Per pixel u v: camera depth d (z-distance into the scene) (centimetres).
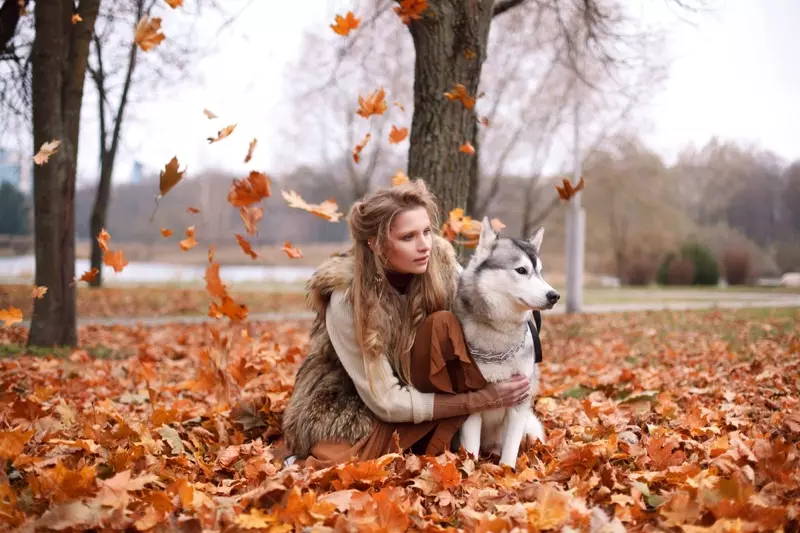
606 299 2288
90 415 399
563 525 231
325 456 315
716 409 426
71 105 826
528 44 1748
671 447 318
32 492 268
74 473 258
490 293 317
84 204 4709
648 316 1438
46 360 695
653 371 602
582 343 967
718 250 4491
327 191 3375
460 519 252
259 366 525
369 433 323
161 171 293
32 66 800
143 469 301
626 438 361
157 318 1431
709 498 243
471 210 1336
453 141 557
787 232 5238
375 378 315
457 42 550
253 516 234
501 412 334
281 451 352
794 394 470
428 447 324
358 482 284
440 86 554
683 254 3750
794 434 353
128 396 512
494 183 2406
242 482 292
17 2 861
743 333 970
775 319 1203
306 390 342
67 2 809
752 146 4966
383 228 319
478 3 549
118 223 5762
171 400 517
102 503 242
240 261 5428
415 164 565
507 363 323
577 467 303
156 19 314
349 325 326
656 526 241
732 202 5291
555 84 1923
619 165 3288
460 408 316
